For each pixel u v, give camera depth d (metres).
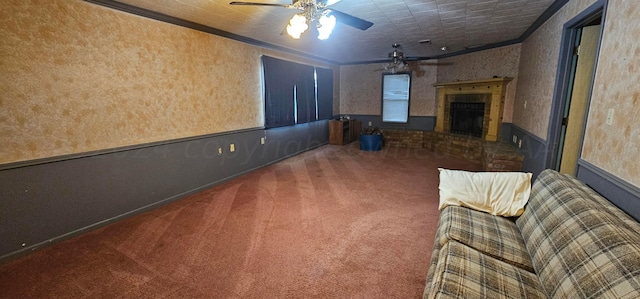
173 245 2.40
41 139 2.31
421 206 3.23
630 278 0.96
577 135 2.88
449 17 3.42
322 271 2.04
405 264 2.12
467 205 2.11
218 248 2.35
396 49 5.52
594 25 2.65
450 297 1.22
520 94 4.57
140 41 2.97
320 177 4.41
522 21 3.63
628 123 1.57
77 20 2.46
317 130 6.89
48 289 1.86
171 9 2.98
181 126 3.49
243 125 4.53
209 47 3.80
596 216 1.29
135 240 2.49
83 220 2.62
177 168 3.46
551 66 3.15
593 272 1.08
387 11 3.16
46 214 2.37
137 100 2.99
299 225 2.77
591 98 2.05
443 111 6.38
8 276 1.99
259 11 3.08
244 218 2.93
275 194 3.65
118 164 2.85
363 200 3.42
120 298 1.79
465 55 5.86
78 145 2.55
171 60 3.31
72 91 2.47
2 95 2.09
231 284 1.91
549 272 1.30
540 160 3.32
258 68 4.78
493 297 1.23
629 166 1.54
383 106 7.47
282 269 2.07
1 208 2.13
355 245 2.39
